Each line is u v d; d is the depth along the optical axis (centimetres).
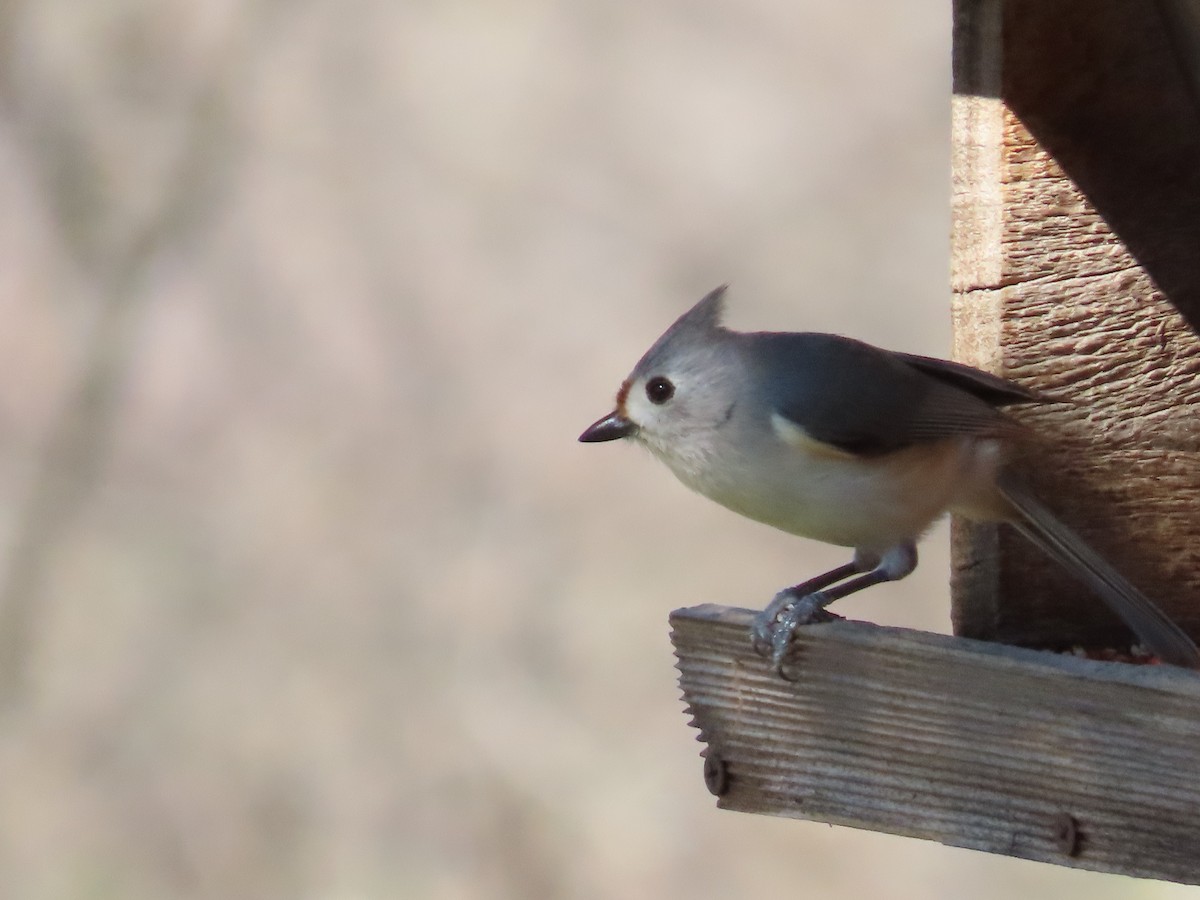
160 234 1490
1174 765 502
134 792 1312
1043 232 648
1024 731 525
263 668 1387
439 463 1505
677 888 1260
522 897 1273
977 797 535
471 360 1554
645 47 1675
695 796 1317
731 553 1456
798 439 618
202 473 1478
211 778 1322
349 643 1405
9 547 1409
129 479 1466
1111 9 628
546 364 1556
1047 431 655
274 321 1546
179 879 1278
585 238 1602
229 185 1538
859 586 625
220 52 1525
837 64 1645
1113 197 645
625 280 1586
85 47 1502
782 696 567
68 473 1431
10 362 1443
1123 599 607
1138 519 655
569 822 1306
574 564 1453
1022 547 653
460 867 1284
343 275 1571
